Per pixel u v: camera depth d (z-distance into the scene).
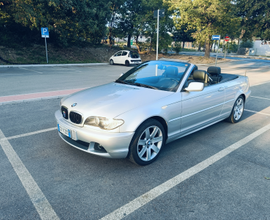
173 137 3.69
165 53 32.78
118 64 23.06
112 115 2.90
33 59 18.94
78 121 3.11
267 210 2.44
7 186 2.72
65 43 21.69
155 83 3.85
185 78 3.84
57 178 2.92
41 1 17.39
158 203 2.50
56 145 3.88
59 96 7.38
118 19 29.78
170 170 3.21
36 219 2.22
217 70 4.91
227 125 5.25
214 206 2.48
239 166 3.38
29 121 5.03
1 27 20.25
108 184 2.82
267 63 26.72
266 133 4.77
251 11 27.03
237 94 5.11
